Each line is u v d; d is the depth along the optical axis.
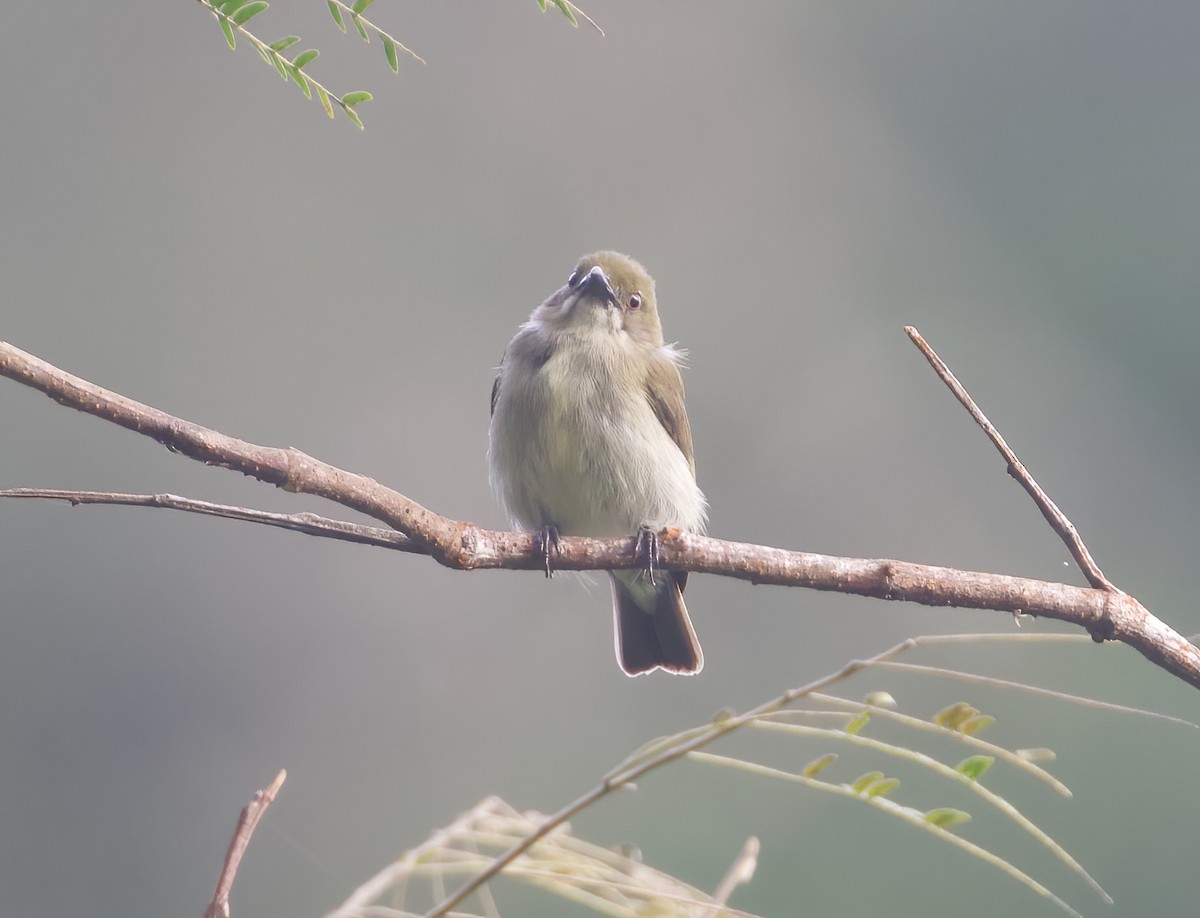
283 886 13.64
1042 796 11.73
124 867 14.09
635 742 14.32
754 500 17.25
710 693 13.96
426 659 15.26
